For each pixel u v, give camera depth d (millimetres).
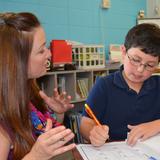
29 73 812
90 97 1202
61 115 1110
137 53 1022
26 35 773
